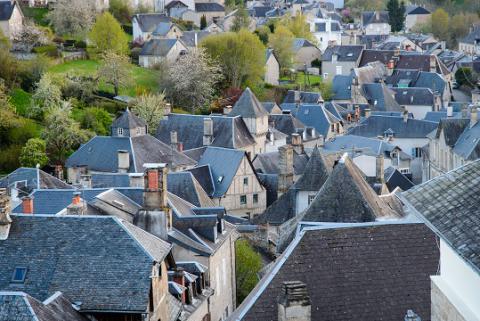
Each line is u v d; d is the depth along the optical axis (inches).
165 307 2763.3
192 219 3659.0
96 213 3481.8
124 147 6333.7
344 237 2117.4
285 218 4699.8
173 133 7091.5
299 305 1868.8
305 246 2096.5
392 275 2084.2
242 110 7701.8
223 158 6318.9
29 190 4928.6
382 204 3336.6
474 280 1429.6
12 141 7628.0
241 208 6190.9
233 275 3964.1
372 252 2106.3
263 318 1977.1
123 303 2495.1
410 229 2135.8
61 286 2546.8
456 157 6353.3
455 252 1418.6
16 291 2409.0
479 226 1413.6
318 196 3225.9
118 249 2628.0
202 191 4945.9
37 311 2194.9
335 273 2073.1
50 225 2719.0
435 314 1572.3
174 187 4832.7
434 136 6865.2
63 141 7554.1
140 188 3791.8
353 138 7421.3
